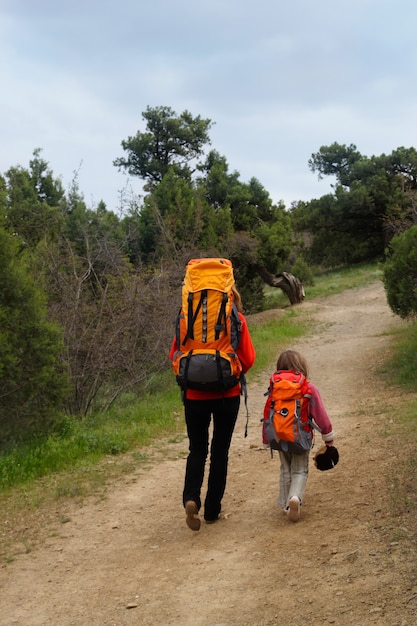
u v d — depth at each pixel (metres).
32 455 8.21
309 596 4.02
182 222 28.44
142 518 6.09
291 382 5.43
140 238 26.22
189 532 5.53
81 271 13.26
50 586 4.75
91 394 11.68
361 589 3.97
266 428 5.41
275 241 32.66
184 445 9.09
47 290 11.86
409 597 3.78
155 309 13.13
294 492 5.38
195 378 5.19
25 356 8.71
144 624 4.02
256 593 4.19
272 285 33.44
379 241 50.56
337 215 48.44
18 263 9.07
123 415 11.05
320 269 53.53
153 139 44.66
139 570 4.85
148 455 8.55
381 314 25.27
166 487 7.06
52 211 22.56
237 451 8.37
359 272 45.44
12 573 5.04
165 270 15.73
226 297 5.26
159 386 13.72
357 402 11.35
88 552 5.35
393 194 47.09
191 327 5.25
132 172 45.94
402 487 5.64
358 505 5.46
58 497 6.84
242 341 5.32
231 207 34.72
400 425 8.37
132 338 12.52
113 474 7.66
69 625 4.12
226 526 5.54
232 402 5.41
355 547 4.59
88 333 11.61
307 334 22.45
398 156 48.41
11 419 8.78
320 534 4.98
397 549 4.42
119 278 13.20
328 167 51.97
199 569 4.71
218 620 3.93
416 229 15.22
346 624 3.62
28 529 6.00
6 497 7.02
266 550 4.85
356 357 16.56
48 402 9.04
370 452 7.16
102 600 4.42
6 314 8.52
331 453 5.50
